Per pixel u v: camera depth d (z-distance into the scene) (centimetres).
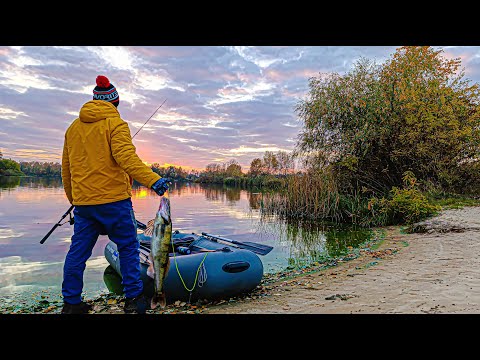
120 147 295
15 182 4141
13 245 794
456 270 482
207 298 423
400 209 1112
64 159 327
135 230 322
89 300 460
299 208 1335
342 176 1376
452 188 1382
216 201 2044
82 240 307
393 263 568
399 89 1346
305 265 646
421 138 1307
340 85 1421
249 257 452
